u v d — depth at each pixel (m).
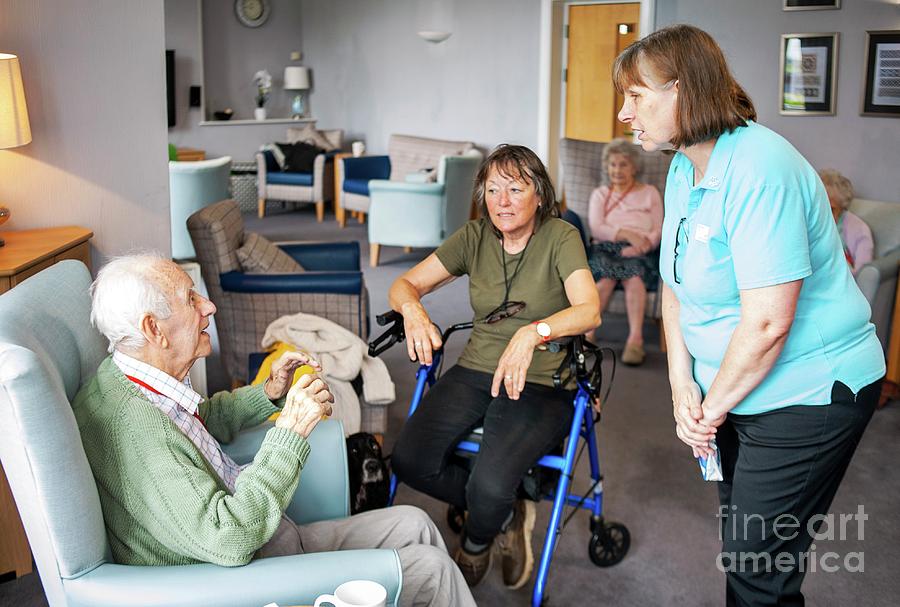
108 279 1.64
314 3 10.02
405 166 8.55
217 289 3.67
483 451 2.30
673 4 5.36
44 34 2.76
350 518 1.99
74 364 1.79
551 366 2.50
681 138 1.73
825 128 4.83
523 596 2.53
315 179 8.78
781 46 4.91
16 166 2.82
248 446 2.06
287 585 1.52
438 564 1.78
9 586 2.45
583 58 7.30
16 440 1.44
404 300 2.52
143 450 1.56
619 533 2.71
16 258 2.45
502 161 2.40
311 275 3.55
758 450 1.88
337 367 3.08
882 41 4.52
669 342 2.09
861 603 2.52
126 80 2.91
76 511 1.46
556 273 2.47
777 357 1.77
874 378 1.84
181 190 6.35
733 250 1.74
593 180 5.14
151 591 1.47
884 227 4.18
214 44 9.66
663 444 3.58
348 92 9.81
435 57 8.63
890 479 3.31
